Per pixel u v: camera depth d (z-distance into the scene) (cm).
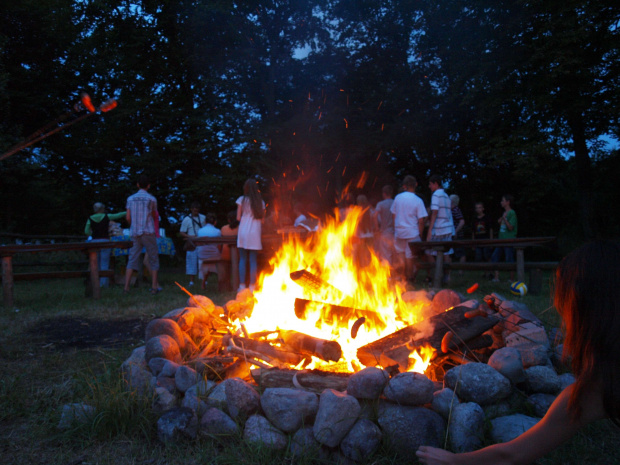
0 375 323
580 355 114
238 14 1780
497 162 1524
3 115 1622
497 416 224
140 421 236
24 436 235
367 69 1952
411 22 1838
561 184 2039
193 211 958
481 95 1625
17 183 1784
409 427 205
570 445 212
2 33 1631
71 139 1778
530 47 1440
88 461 209
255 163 1762
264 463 200
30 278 658
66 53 1795
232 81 1841
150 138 1764
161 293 752
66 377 318
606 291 108
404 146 1928
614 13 1359
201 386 251
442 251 707
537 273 652
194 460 207
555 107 1461
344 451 204
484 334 301
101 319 521
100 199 1803
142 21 1759
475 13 1588
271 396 219
